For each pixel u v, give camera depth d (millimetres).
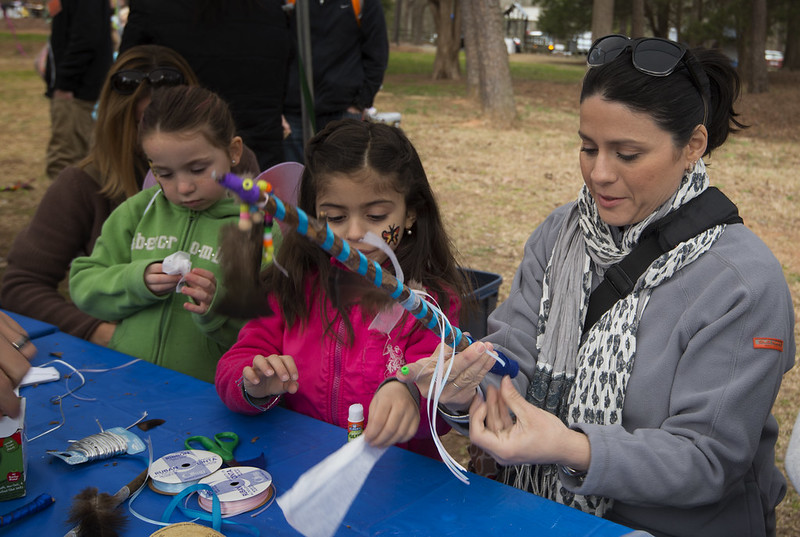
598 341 1646
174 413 1730
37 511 1332
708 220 1571
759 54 19500
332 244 1066
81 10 5496
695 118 1499
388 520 1312
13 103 14602
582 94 1562
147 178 2418
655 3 26062
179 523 1226
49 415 1717
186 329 2234
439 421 1713
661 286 1591
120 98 2445
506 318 1869
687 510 1553
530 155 9938
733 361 1482
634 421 1586
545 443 1394
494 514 1330
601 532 1275
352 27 5449
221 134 2041
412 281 1745
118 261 2311
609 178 1521
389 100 16062
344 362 1804
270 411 1741
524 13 52812
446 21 22656
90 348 2129
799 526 2705
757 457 1655
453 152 10078
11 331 1497
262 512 1334
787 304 1535
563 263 1775
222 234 1168
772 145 11094
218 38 3611
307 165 1692
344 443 1592
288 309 1839
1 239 5926
